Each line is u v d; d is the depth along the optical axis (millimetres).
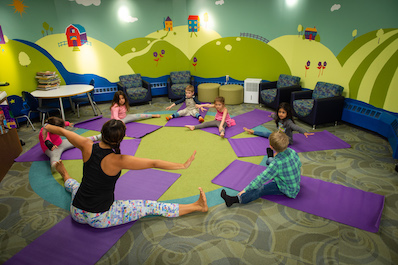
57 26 6297
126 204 2457
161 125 5246
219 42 7059
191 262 2084
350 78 4941
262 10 6262
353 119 4980
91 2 6504
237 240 2297
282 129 4148
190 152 4039
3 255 2207
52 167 3600
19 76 5789
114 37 6980
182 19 7195
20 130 5387
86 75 7012
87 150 2146
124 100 5180
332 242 2242
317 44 5508
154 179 3256
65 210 2781
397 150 3637
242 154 3869
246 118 5578
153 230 2439
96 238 2330
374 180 3164
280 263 2053
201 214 2650
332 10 5035
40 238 2342
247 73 7059
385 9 4156
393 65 4152
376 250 2148
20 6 5641
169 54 7586
